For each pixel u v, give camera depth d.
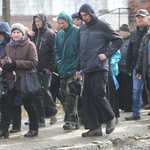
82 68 23.38
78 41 24.16
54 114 27.36
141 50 27.53
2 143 22.92
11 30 23.58
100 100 23.19
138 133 24.83
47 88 27.03
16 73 23.28
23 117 30.78
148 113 30.23
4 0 35.62
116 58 27.03
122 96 31.73
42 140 23.50
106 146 22.64
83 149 22.08
